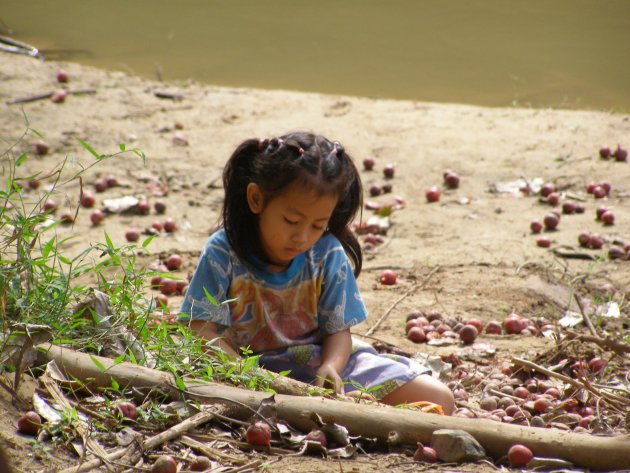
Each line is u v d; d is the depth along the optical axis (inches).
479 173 455.2
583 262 353.4
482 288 324.2
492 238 377.7
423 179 451.5
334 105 555.5
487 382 248.5
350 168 200.7
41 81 571.5
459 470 156.6
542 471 160.6
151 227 390.0
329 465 156.6
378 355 220.7
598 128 504.4
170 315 235.6
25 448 152.3
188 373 184.1
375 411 169.5
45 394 169.5
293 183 189.0
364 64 650.8
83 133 502.0
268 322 212.5
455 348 273.3
